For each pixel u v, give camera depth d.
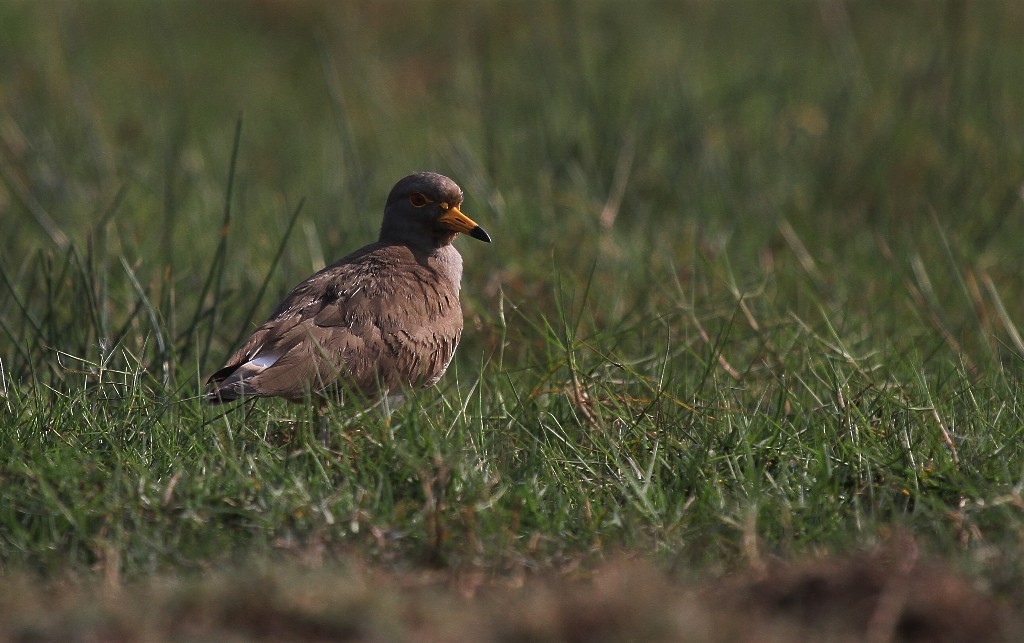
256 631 6.87
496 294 13.80
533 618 6.81
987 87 18.34
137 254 14.51
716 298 13.64
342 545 8.14
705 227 15.86
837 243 15.94
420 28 27.30
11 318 13.38
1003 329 13.42
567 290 13.81
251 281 14.36
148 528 8.30
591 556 8.22
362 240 15.18
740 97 19.55
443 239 12.30
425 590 7.61
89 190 17.50
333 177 18.23
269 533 8.34
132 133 20.12
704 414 10.49
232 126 22.23
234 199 17.55
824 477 9.13
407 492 8.91
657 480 9.27
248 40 27.75
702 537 8.45
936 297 13.91
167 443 9.71
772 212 16.58
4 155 17.78
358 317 10.75
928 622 6.89
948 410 10.45
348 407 10.43
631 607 6.86
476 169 16.69
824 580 7.29
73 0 28.12
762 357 12.02
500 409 10.71
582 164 17.31
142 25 28.20
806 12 26.81
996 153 17.47
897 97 19.12
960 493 8.88
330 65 16.50
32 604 7.18
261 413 10.61
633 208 16.66
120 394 10.73
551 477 9.44
